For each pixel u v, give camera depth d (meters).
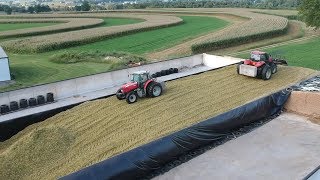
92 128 16.83
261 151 14.45
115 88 23.59
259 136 15.78
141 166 12.98
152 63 26.14
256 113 17.12
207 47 38.94
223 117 15.68
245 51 38.50
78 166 13.48
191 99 19.73
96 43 47.75
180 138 14.20
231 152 14.51
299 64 30.00
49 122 17.97
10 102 20.19
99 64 33.78
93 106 19.55
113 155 13.95
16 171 13.80
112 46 45.03
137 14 91.19
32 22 77.56
